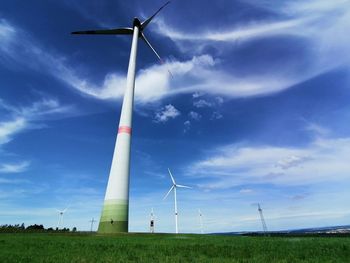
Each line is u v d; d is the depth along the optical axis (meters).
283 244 21.41
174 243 23.06
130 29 66.69
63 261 12.33
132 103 54.75
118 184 48.12
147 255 14.47
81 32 67.12
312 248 17.62
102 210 47.78
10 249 17.53
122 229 46.09
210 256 14.33
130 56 60.31
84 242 23.83
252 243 22.92
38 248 18.20
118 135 51.91
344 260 12.91
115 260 12.66
